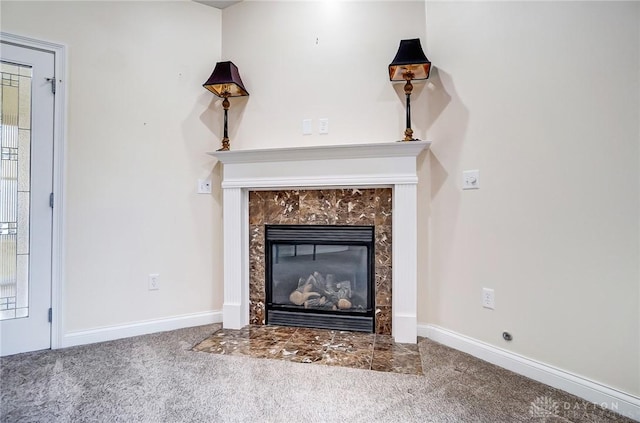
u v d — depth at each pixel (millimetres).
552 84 1616
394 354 1994
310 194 2451
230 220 2449
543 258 1658
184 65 2494
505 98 1808
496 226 1855
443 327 2164
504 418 1359
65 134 2119
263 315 2543
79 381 1670
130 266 2314
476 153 1953
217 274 2590
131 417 1371
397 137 2309
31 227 2049
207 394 1548
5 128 1994
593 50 1475
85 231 2180
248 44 2574
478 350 1936
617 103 1404
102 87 2230
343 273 2500
